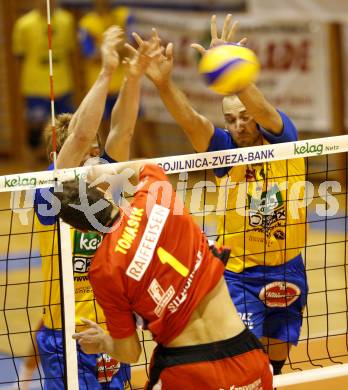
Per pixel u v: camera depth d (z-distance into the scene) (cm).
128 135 1325
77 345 1301
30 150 4119
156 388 1089
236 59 1211
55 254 1310
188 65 3797
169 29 3816
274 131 1371
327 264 2586
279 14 3553
